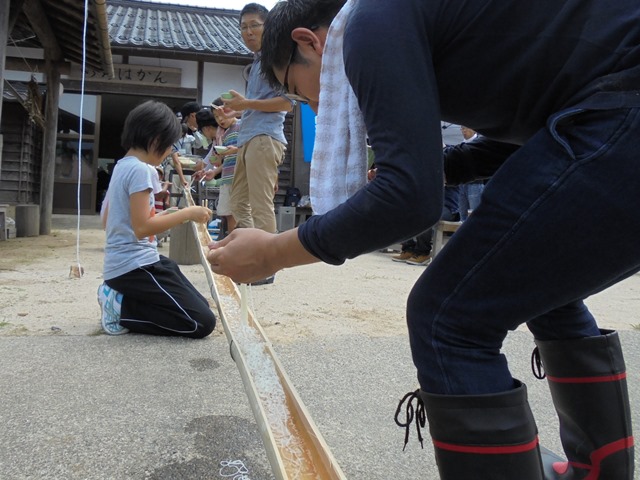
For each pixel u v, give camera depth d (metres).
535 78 0.86
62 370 2.05
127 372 2.06
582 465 1.22
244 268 1.01
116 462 1.42
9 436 1.53
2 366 2.06
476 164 1.36
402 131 0.81
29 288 3.52
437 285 0.91
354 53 0.86
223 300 2.11
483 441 0.84
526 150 0.87
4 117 9.60
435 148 0.83
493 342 0.90
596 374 1.17
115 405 1.76
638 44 0.80
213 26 10.80
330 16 1.06
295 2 1.08
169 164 5.69
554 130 0.83
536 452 0.88
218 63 8.74
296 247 0.93
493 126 0.98
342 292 3.86
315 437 1.12
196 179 5.50
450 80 0.92
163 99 9.45
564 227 0.81
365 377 2.13
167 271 2.53
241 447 1.52
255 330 1.73
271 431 1.15
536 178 0.84
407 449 1.58
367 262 5.72
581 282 0.84
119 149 13.27
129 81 8.63
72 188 10.32
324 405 1.85
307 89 1.15
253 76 3.58
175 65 8.77
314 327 2.82
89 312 2.95
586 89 0.82
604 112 0.80
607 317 3.39
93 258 4.97
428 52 0.88
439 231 5.31
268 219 3.61
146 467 1.40
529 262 0.84
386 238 0.84
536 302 0.86
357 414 1.79
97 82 8.58
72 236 6.75
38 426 1.59
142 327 2.53
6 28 4.36
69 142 10.23
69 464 1.40
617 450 1.17
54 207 10.29
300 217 8.44
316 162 1.07
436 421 0.89
